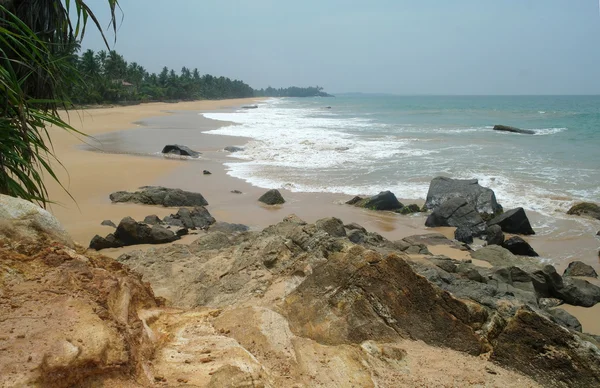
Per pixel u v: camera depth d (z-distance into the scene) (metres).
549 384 5.16
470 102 171.50
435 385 4.79
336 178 27.00
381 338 5.67
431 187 22.06
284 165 30.78
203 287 8.31
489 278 11.95
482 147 37.31
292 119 72.75
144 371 3.93
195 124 60.12
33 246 4.96
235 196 23.28
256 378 3.96
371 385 4.67
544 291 12.44
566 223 19.09
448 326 5.81
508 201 22.06
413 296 6.01
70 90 7.03
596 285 13.35
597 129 52.03
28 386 3.06
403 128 55.03
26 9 6.05
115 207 20.45
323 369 4.87
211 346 4.75
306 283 6.57
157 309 5.85
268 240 9.15
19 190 5.89
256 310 6.04
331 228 12.28
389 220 20.02
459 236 17.66
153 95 126.31
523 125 58.94
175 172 28.36
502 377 5.10
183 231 16.75
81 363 3.40
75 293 4.29
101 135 46.00
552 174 26.94
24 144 5.73
